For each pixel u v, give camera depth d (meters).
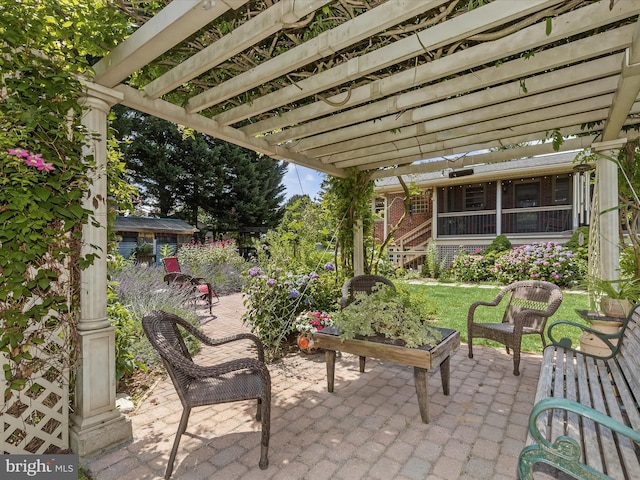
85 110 2.14
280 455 2.10
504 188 11.65
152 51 1.88
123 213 2.78
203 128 3.08
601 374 2.27
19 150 1.72
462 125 3.16
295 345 4.30
